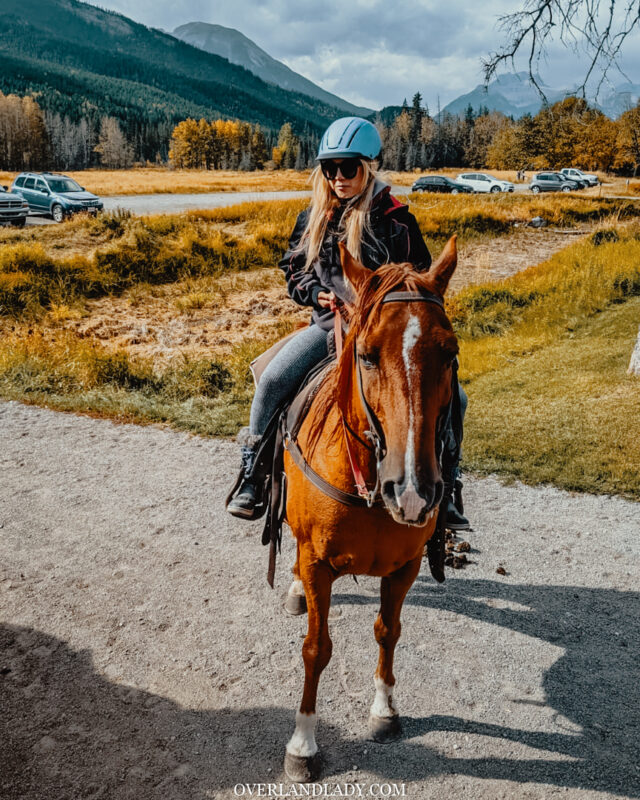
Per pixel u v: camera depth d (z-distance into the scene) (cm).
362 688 332
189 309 1345
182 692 327
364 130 263
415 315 194
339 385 226
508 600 410
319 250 283
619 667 350
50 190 2375
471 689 332
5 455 632
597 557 459
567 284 1343
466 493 557
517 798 270
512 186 4269
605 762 288
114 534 486
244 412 750
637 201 3061
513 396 780
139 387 852
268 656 355
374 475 224
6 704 316
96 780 274
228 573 437
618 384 772
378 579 436
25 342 994
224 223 2158
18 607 397
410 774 281
